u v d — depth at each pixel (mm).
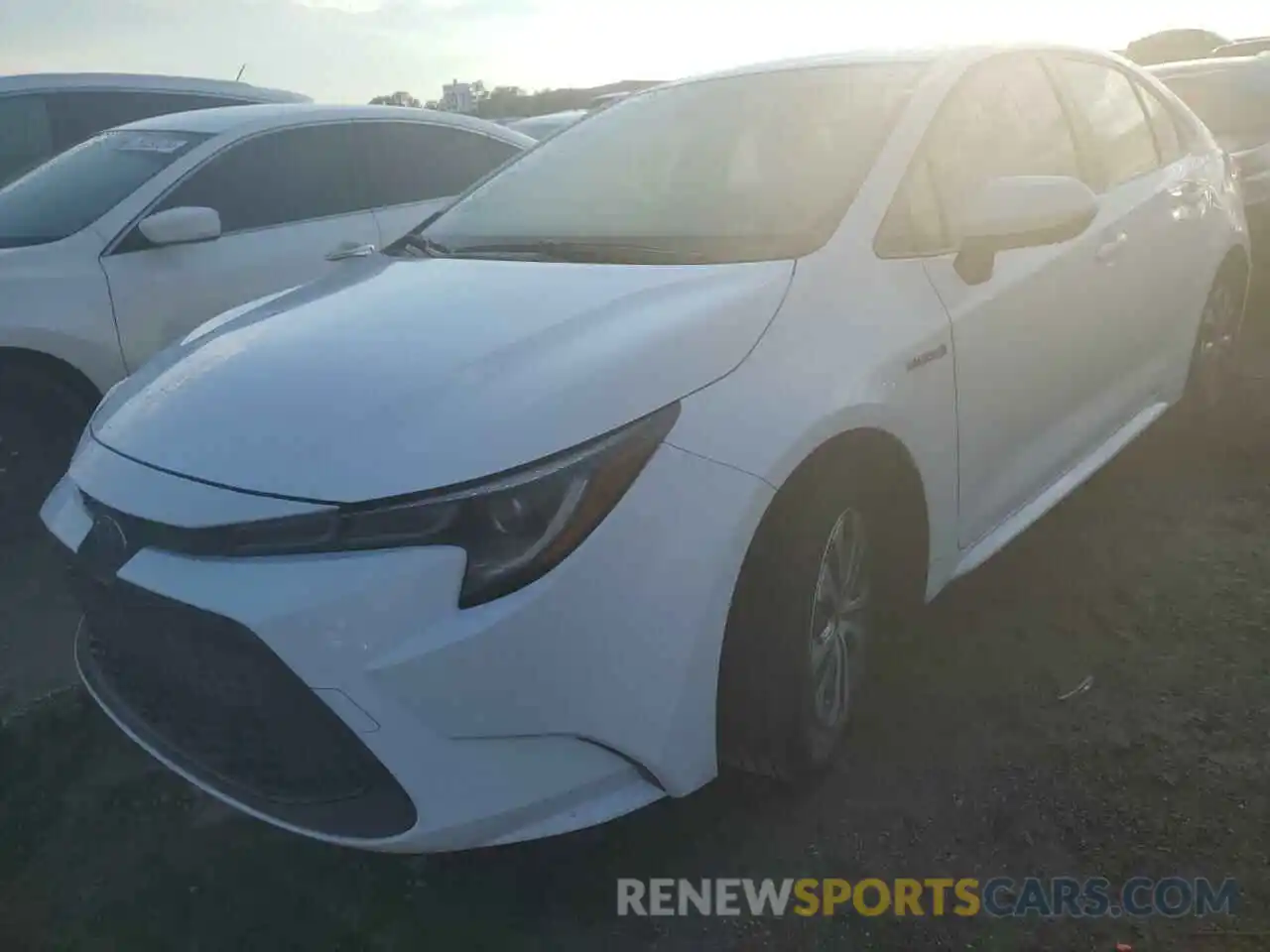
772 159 3209
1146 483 4359
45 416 4453
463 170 6098
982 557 3174
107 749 3078
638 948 2330
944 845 2529
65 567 2576
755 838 2607
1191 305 4387
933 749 2842
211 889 2559
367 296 2992
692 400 2330
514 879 2547
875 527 2842
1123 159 4086
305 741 2189
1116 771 2709
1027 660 3197
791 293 2643
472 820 2143
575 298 2680
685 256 2904
